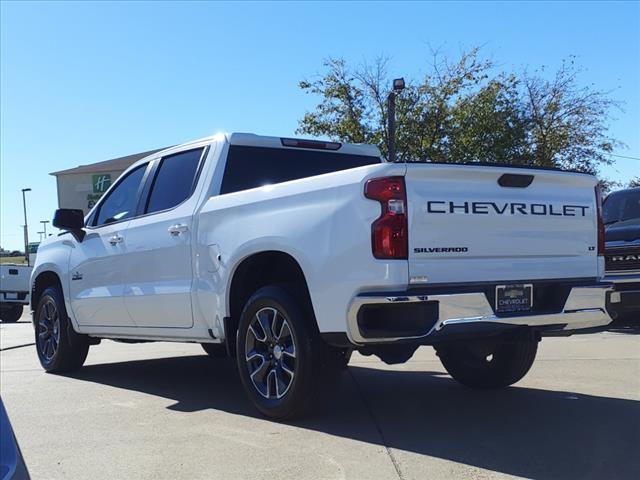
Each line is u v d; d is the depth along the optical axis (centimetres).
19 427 481
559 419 481
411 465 380
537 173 455
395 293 396
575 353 781
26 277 2042
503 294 432
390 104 1812
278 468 379
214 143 576
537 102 2683
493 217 435
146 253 595
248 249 482
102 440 445
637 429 454
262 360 485
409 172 408
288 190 465
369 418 487
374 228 403
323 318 428
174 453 412
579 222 484
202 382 659
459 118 2431
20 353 953
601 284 480
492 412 505
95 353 920
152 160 643
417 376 668
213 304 522
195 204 554
